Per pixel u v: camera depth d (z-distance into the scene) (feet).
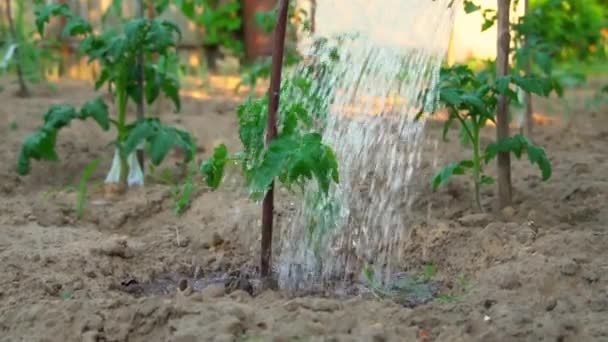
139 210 24.06
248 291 18.83
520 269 18.65
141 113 25.64
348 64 21.12
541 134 34.27
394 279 19.53
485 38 43.11
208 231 22.27
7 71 40.83
